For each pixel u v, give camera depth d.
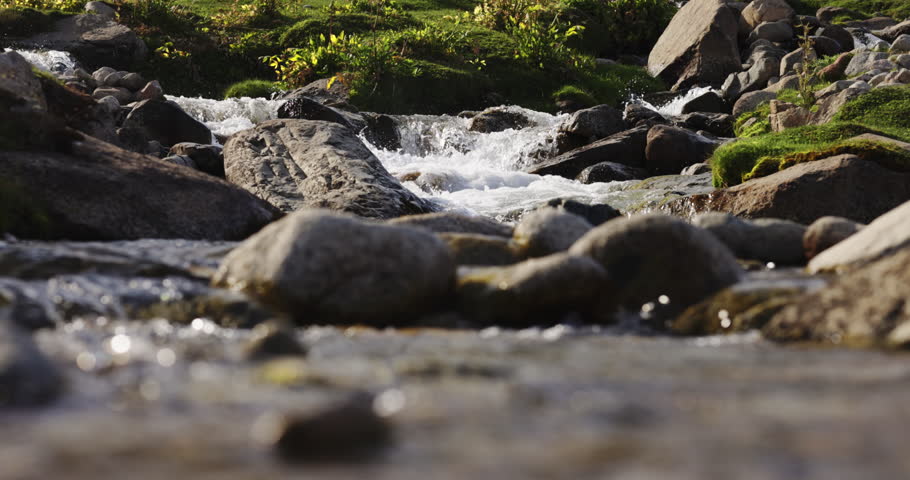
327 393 2.61
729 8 25.92
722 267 5.11
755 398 2.56
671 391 2.69
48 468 1.78
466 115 20.98
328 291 4.67
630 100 24.66
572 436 2.10
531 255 6.04
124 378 2.79
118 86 19.02
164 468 1.80
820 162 10.16
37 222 6.94
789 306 4.30
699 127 20.81
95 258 5.30
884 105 15.70
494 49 25.42
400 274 4.74
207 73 23.05
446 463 1.87
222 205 8.07
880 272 4.19
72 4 23.59
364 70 22.00
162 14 24.16
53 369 2.56
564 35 25.89
